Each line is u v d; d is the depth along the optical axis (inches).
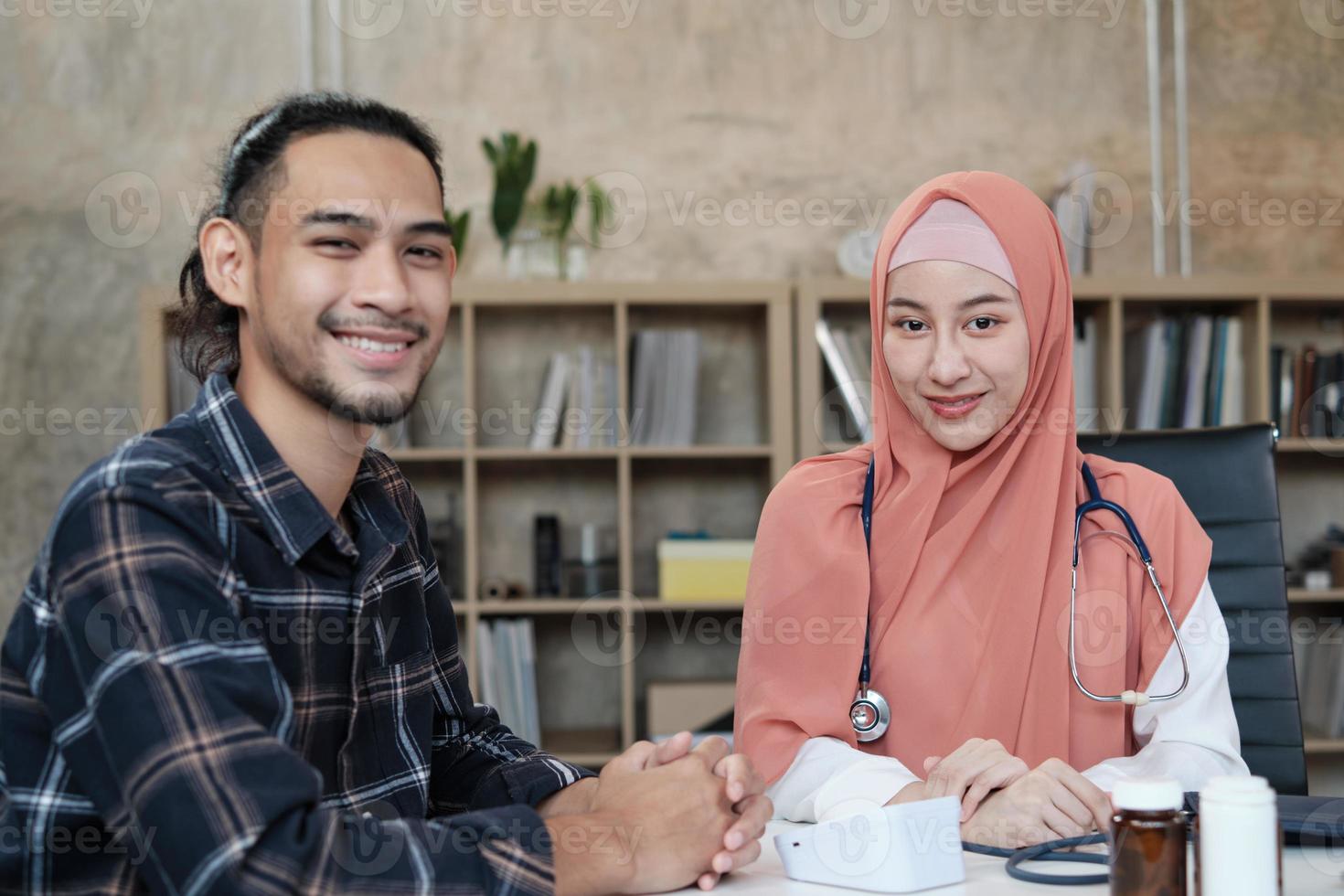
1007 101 142.9
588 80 140.4
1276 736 62.6
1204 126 144.1
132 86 137.4
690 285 129.3
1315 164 144.8
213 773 31.8
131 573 33.5
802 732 56.9
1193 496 66.0
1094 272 142.8
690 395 132.6
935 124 142.3
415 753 44.1
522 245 134.8
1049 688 56.7
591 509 139.9
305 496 38.8
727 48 141.6
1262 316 129.6
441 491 138.6
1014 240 57.3
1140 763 53.8
